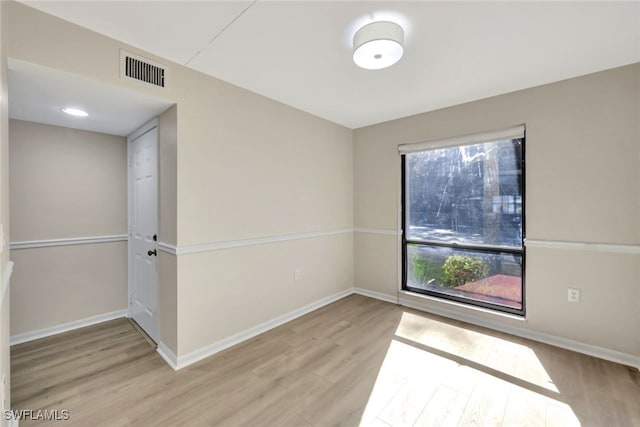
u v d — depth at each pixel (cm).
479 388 187
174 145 213
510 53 198
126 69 184
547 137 245
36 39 153
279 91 260
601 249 224
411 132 328
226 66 214
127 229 308
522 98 256
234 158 246
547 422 159
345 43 186
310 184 322
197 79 221
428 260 328
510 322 265
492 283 283
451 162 308
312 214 325
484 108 276
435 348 238
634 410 167
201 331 225
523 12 156
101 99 201
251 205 261
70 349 236
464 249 301
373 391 185
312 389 187
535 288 252
